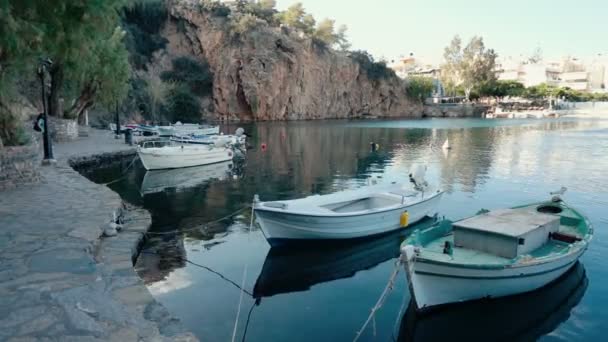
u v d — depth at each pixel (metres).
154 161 24.83
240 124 72.31
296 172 25.39
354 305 8.65
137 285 6.79
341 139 46.62
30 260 7.37
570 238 9.58
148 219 12.32
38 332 5.06
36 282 6.48
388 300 8.88
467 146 39.91
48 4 10.75
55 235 8.80
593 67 164.50
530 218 9.74
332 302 8.76
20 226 9.43
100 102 33.47
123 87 33.94
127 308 5.93
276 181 22.42
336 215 11.56
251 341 7.16
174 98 69.06
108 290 6.48
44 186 14.20
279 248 11.70
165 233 12.53
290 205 12.33
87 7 11.26
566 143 42.06
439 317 8.08
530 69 155.62
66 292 6.20
